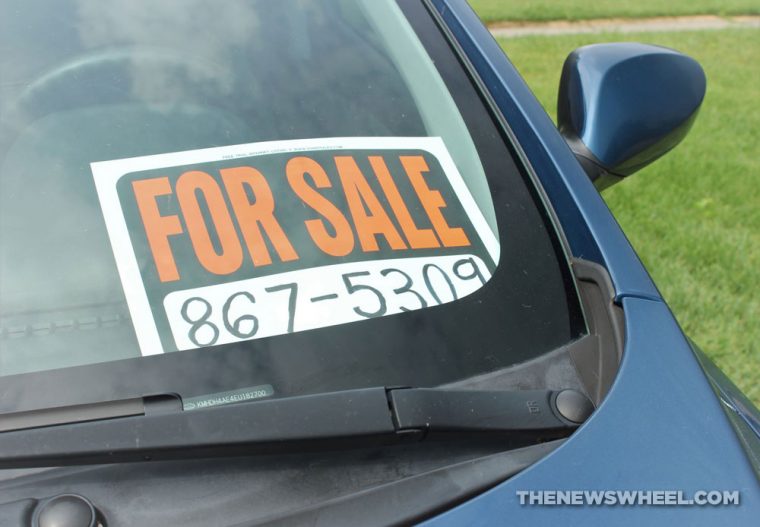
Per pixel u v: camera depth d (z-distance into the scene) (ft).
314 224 4.11
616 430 3.36
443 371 3.80
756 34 30.73
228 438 3.20
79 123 4.35
